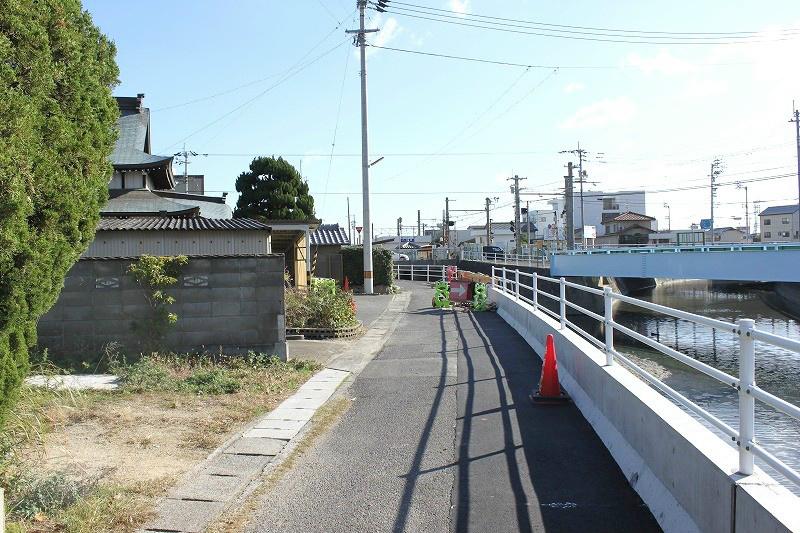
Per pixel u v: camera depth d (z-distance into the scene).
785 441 10.28
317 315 13.79
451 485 4.94
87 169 4.35
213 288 9.87
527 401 7.58
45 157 3.86
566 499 4.62
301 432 6.46
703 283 64.00
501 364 10.01
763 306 38.44
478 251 57.03
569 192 49.25
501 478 5.06
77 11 4.44
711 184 62.00
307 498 4.72
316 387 8.66
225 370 9.25
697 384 15.79
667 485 4.27
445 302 21.05
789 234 74.00
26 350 4.13
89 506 4.35
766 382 16.48
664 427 4.36
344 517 4.38
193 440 6.15
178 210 18.48
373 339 13.56
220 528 4.20
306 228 24.05
